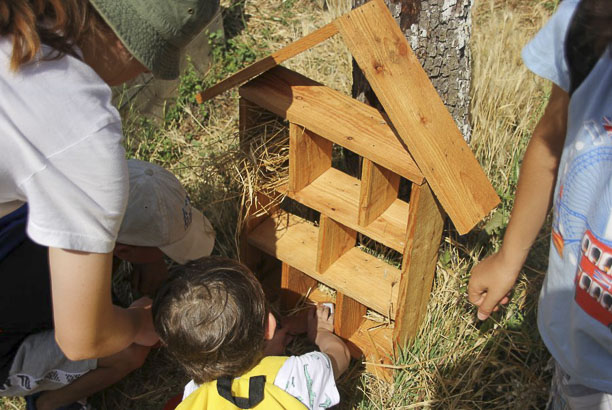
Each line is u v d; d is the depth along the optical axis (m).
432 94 2.10
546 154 1.55
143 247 2.44
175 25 1.44
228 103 3.99
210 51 4.20
